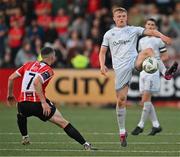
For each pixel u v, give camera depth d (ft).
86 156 103.65
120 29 120.37
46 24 248.52
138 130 140.77
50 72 111.45
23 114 115.14
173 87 218.79
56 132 146.00
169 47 240.32
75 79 222.28
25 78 113.39
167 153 107.96
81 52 233.96
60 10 249.96
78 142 114.11
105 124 167.84
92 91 222.28
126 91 120.06
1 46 242.99
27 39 240.53
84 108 219.41
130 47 119.96
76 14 252.01
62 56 232.53
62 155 104.94
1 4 252.21
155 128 141.08
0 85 224.12
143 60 123.54
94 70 221.87
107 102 221.66
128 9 258.16
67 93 222.89
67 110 211.61
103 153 107.65
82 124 167.73
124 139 118.62
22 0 254.68
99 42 239.91
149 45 145.38
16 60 237.25
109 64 222.89
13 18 248.52
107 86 221.46
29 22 250.98
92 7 257.14
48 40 243.60
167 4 261.44
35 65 113.29
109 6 260.01
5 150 111.96
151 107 141.08
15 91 215.31
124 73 119.65
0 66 239.50
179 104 219.20
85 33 245.04
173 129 155.12
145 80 142.31
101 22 244.01
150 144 122.83
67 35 244.01
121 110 119.44
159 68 138.82
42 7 253.03
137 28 120.47
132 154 106.42
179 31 244.63
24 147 116.78
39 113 113.09
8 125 163.32
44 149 113.60
